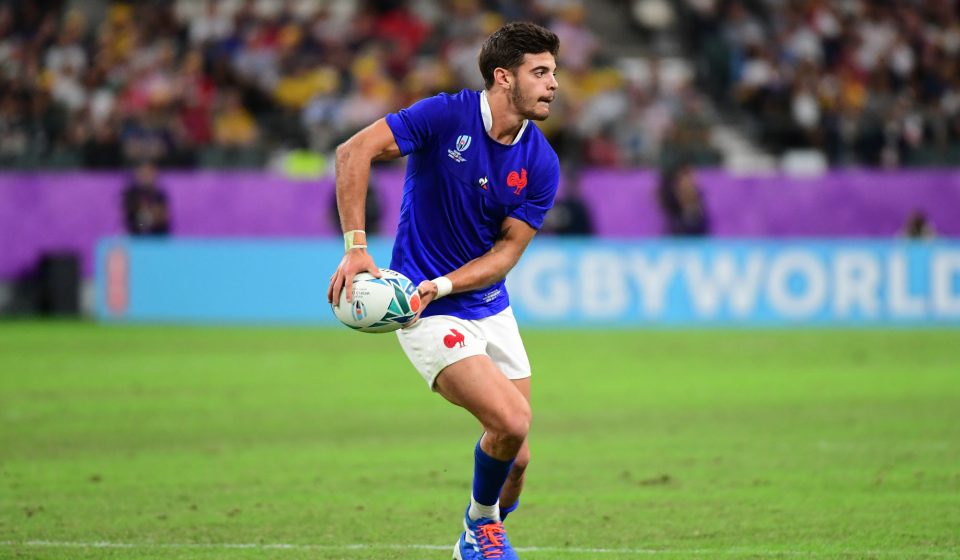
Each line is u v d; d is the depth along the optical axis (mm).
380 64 85688
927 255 70625
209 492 26219
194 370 49094
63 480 27547
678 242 69875
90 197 71312
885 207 76562
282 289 69438
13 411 38375
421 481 27516
